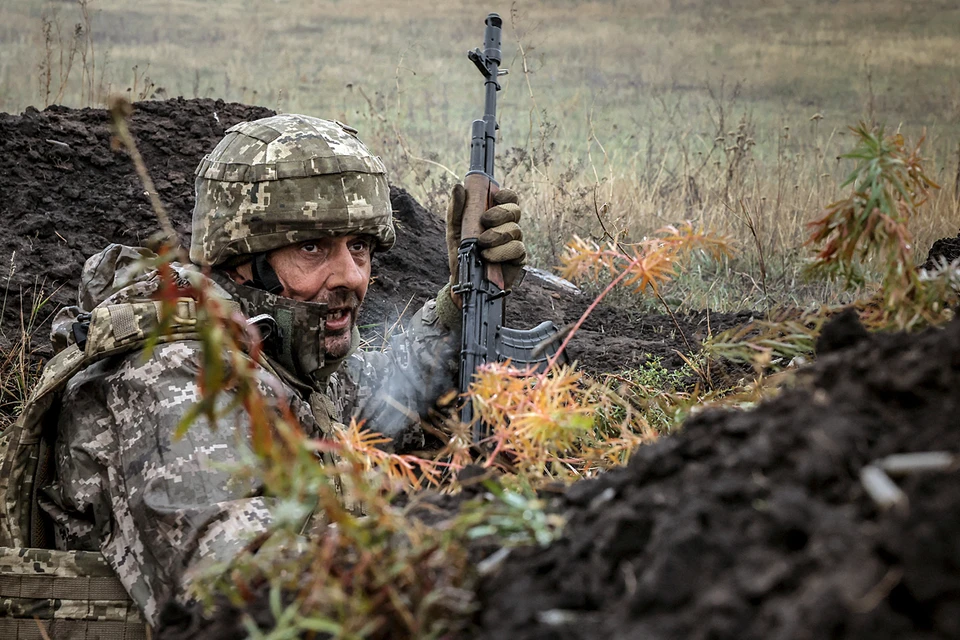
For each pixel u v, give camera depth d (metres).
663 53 19.45
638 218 6.91
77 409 2.06
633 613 0.86
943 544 0.74
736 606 0.80
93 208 4.64
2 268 4.17
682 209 7.21
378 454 1.36
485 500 1.23
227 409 0.94
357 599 0.94
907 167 1.40
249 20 21.84
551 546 1.03
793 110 14.38
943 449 0.90
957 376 0.99
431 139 11.19
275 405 2.00
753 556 0.84
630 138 10.38
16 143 4.75
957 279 1.40
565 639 0.88
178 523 1.82
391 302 4.73
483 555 1.09
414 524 1.08
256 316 2.29
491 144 2.93
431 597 0.94
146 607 1.83
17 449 2.09
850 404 1.00
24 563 1.95
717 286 5.84
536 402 1.36
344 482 1.32
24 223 4.43
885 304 1.41
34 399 2.08
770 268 6.23
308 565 1.09
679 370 3.27
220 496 1.85
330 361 2.43
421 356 2.86
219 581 1.17
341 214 2.33
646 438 1.57
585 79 17.16
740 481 0.93
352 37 20.64
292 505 0.95
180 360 1.97
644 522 0.96
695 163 9.17
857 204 1.40
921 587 0.73
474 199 2.84
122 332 2.00
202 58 17.61
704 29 21.55
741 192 7.22
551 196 6.98
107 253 2.29
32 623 1.95
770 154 10.77
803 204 7.29
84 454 2.02
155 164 4.95
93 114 5.13
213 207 2.36
